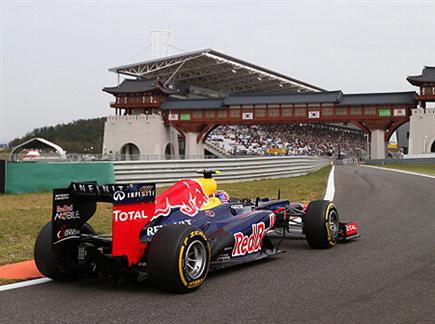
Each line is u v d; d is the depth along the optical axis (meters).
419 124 54.62
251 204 7.17
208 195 6.12
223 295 4.74
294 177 24.55
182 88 82.44
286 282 5.20
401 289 4.88
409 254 6.52
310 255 6.60
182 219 5.45
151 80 66.12
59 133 118.12
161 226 5.15
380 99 58.09
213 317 4.10
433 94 54.53
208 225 5.68
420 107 55.97
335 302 4.48
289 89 95.69
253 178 21.72
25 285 5.22
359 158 80.25
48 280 5.43
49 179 15.58
